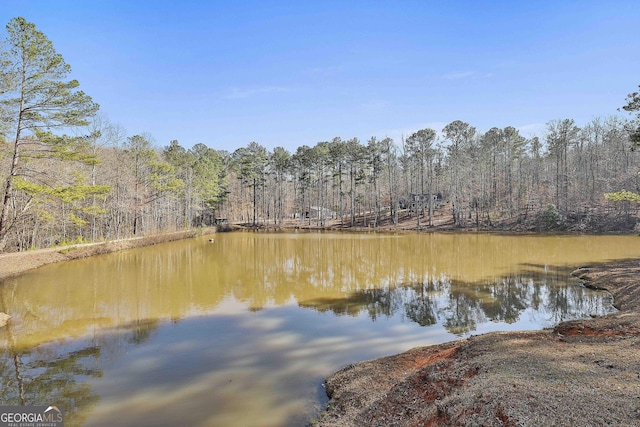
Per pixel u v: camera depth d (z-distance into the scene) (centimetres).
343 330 1256
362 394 748
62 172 2678
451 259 2788
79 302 1672
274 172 7550
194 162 5925
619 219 4528
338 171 7081
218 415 730
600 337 809
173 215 5853
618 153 4966
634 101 2069
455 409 530
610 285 1767
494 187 6231
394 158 6812
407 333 1222
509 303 1572
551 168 6344
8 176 2192
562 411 456
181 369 956
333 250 3503
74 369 970
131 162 4169
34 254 2623
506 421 455
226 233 5762
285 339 1173
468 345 875
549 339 849
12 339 1208
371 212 7481
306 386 849
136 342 1164
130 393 831
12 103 2030
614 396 486
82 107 2256
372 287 1933
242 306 1588
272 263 2809
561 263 2483
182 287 1980
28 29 2025
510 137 5972
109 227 3788
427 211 6725
